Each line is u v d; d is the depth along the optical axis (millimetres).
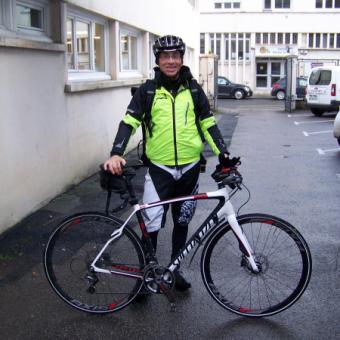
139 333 3445
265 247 3590
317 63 36719
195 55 22828
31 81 5961
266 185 7945
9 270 4457
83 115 7781
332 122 17906
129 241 3562
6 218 5410
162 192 3693
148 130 3666
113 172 3408
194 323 3562
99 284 3646
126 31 11148
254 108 25641
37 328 3516
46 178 6434
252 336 3402
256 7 37938
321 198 7121
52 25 6855
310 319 3615
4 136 5336
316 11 37531
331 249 5012
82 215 3572
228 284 3646
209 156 10492
